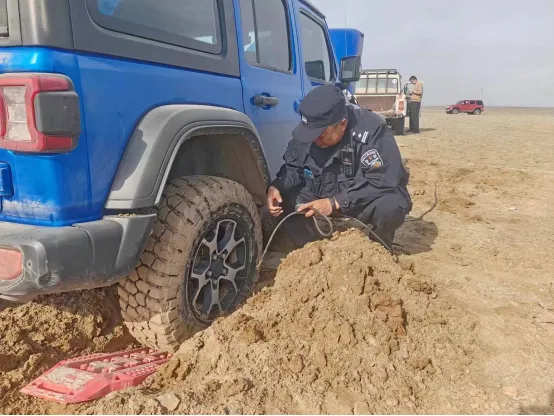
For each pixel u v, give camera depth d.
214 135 2.84
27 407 2.08
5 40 1.88
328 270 2.77
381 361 2.35
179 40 2.60
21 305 2.66
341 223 4.51
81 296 2.71
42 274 1.83
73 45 1.96
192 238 2.40
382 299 2.63
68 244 1.88
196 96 2.67
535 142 14.42
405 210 3.54
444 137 16.36
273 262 3.84
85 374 2.22
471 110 48.50
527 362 2.55
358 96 18.00
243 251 2.92
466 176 8.06
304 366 2.31
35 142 1.81
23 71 1.85
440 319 2.74
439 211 5.79
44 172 1.90
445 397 2.25
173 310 2.36
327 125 3.14
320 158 3.46
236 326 2.49
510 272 3.84
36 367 2.33
